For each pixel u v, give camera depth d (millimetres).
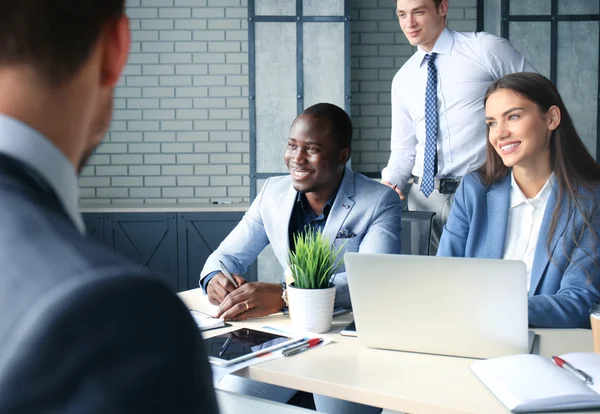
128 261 298
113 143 5492
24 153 317
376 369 1367
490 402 1170
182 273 4988
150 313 275
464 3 5430
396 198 2219
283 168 4914
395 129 3643
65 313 258
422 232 2553
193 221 4973
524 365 1253
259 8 4832
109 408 259
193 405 282
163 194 5531
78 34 335
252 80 4867
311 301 1652
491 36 3299
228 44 5453
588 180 1947
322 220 2209
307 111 2123
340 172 2209
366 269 1464
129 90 5465
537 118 1974
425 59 3398
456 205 2184
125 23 370
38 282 269
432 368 1375
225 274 1974
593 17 4918
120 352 265
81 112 350
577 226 1882
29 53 320
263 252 4996
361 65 5469
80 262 279
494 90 2025
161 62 5449
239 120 5504
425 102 3389
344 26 4852
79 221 347
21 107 322
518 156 1991
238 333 1648
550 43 4934
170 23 5430
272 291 1880
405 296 1454
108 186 5512
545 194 2010
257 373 1374
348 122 2160
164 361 274
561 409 1113
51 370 255
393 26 5430
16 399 251
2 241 282
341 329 1706
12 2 314
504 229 2047
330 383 1282
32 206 302
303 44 4859
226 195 5551
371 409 1864
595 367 1242
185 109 5488
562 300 1722
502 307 1386
